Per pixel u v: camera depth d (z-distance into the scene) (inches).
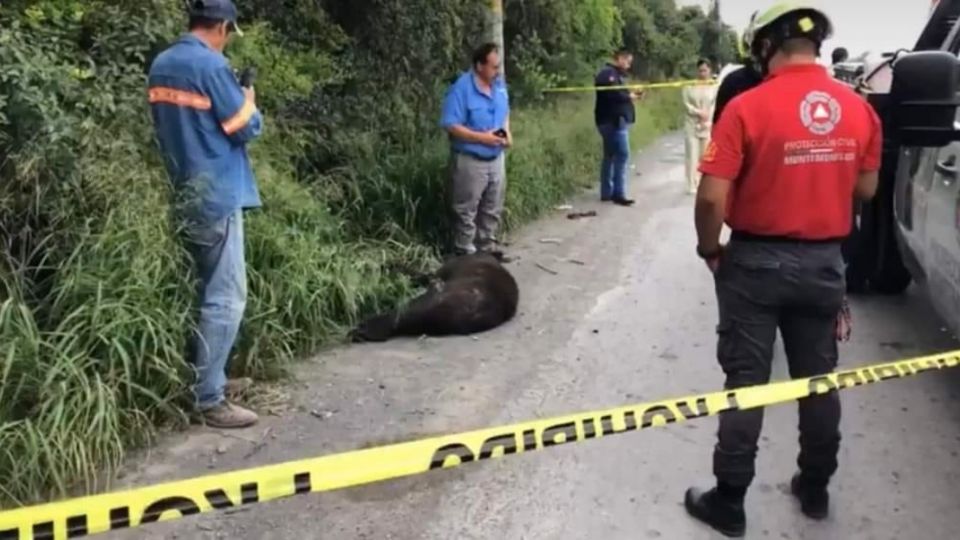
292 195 234.7
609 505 145.1
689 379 197.5
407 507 144.3
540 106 560.4
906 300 251.6
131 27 211.6
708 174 124.3
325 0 319.3
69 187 171.8
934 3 240.7
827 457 137.9
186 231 167.0
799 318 132.1
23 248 168.6
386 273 243.8
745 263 128.1
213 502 87.2
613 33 750.5
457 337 224.5
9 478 135.9
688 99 449.7
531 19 571.5
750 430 133.9
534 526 139.2
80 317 157.8
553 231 353.4
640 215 389.4
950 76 131.0
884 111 150.5
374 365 204.1
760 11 129.4
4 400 144.2
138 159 185.8
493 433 104.0
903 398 185.2
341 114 299.9
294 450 161.5
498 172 287.1
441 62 355.6
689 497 143.7
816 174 123.7
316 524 138.9
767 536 136.8
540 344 219.9
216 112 162.6
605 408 181.8
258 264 205.8
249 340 191.2
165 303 167.2
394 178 293.7
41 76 172.4
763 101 123.0
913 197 187.8
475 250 289.7
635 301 255.9
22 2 200.7
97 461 146.9
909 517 141.6
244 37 260.1
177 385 167.2
